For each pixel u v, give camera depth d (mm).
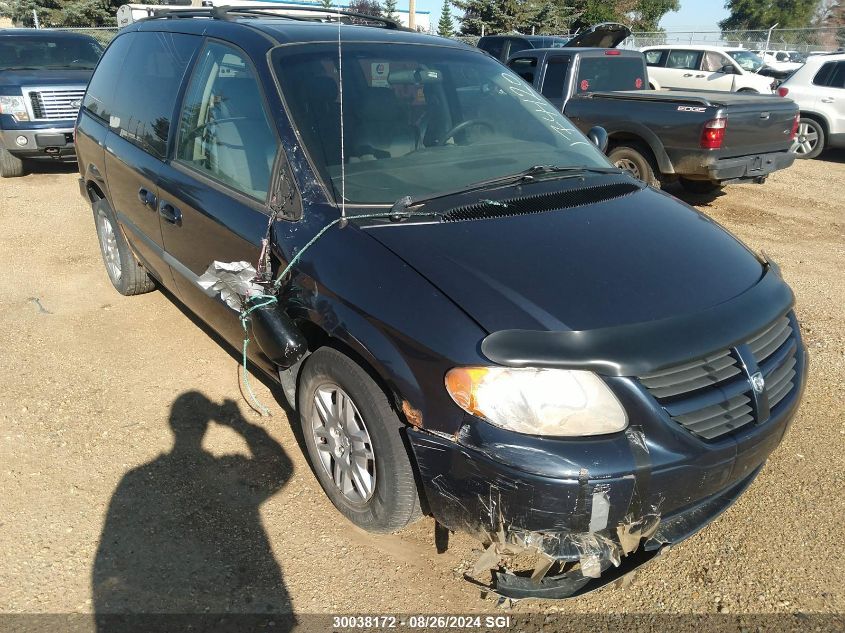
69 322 4754
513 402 2133
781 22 42781
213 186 3326
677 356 2184
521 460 2100
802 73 11844
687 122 7188
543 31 31547
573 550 2201
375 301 2418
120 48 4754
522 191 2977
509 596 2354
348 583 2590
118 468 3217
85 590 2527
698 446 2217
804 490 3115
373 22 4254
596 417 2129
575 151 3564
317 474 3002
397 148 3125
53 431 3496
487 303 2266
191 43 3814
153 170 3814
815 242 6996
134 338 4531
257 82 3168
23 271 5711
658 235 2760
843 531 2861
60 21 29859
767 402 2412
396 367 2332
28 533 2799
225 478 3162
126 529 2834
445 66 3607
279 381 3184
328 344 2740
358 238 2582
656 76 16344
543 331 2170
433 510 2393
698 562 2717
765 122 7453
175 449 3365
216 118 3408
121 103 4457
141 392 3879
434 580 2611
